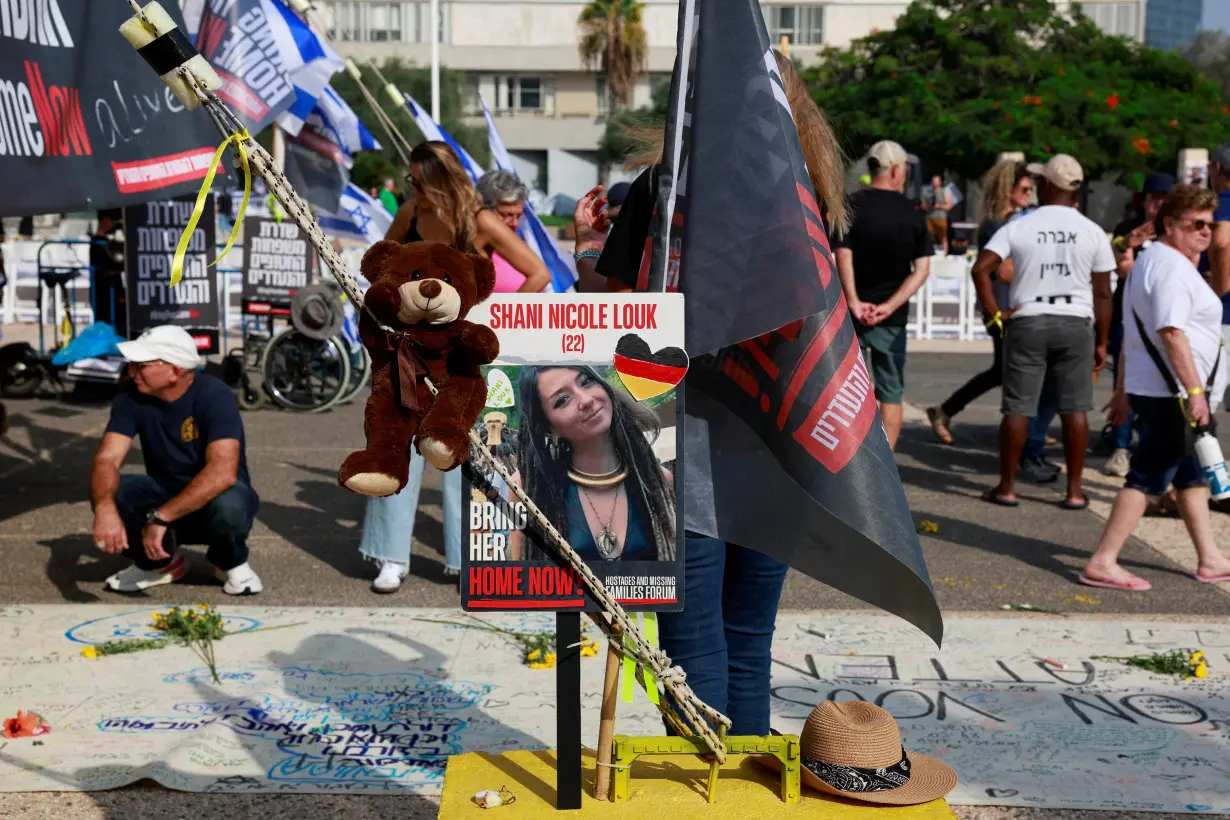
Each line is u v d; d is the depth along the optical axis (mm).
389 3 63312
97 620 5020
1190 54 62688
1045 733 3955
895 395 7523
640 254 3105
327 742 3814
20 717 3850
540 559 2395
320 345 11078
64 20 5191
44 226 22016
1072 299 7316
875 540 2477
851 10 63312
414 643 4766
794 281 2404
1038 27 36625
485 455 2311
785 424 2547
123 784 3492
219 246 11031
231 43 5918
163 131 5605
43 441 9477
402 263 2193
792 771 2457
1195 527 5961
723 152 2500
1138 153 32031
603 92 63688
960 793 3514
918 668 4559
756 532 2650
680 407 2402
